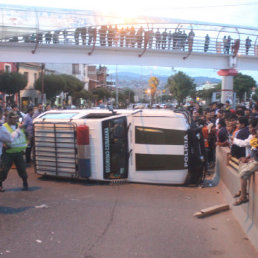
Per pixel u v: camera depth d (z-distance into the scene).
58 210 6.07
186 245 4.65
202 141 8.36
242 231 5.18
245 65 28.00
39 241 4.68
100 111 8.92
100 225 5.34
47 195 7.20
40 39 21.09
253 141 5.11
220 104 13.07
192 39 24.52
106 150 8.35
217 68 26.86
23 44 20.75
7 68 35.22
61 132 8.62
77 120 8.55
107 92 68.31
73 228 5.19
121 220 5.60
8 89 31.77
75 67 65.19
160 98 73.62
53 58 21.86
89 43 22.17
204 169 8.44
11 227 5.18
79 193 7.46
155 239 4.84
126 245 4.61
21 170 7.53
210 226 5.41
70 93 46.66
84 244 4.61
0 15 20.02
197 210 6.29
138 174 8.41
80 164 8.39
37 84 37.38
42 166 9.06
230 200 6.55
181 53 24.92
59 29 20.89
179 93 50.50
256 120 5.51
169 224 5.46
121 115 8.38
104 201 6.77
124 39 22.70
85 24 21.42
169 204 6.66
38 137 9.04
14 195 7.12
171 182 8.30
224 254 4.39
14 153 7.30
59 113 9.38
